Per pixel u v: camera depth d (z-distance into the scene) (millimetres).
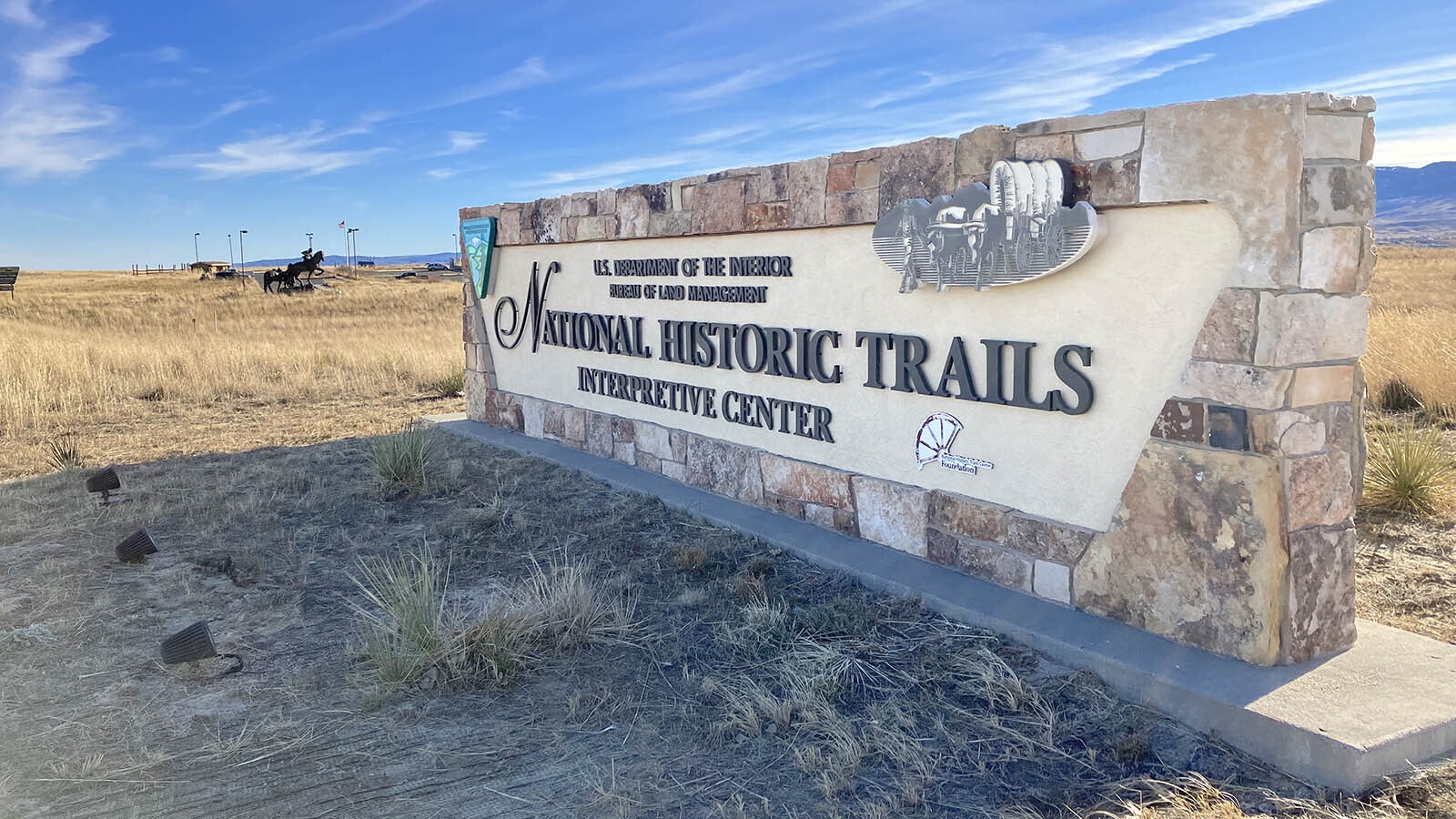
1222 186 4309
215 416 12656
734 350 7688
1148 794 3623
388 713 4422
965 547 5805
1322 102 4117
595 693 4613
